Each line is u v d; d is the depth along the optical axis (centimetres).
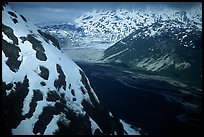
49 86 14825
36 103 13900
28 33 16888
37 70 15088
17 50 15238
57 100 14588
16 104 13400
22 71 14575
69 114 14412
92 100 16438
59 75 15700
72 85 16012
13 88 13725
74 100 15400
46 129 13350
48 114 13825
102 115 16200
